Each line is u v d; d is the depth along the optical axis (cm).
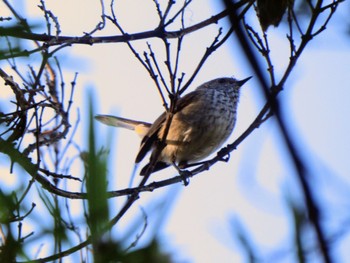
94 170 222
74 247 320
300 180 229
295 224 229
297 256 227
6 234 271
